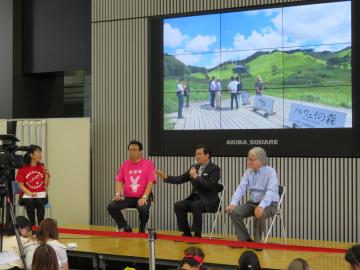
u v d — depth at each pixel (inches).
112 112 419.5
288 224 358.9
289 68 359.6
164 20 398.9
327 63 349.7
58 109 498.9
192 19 389.1
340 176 345.7
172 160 393.7
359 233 340.5
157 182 399.5
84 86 496.7
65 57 469.1
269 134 363.9
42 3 477.7
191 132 387.5
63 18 470.3
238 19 374.6
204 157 319.9
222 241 250.1
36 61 479.2
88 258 328.8
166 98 397.4
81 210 419.5
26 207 370.0
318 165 351.3
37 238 237.9
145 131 406.0
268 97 365.1
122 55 416.2
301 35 356.8
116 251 301.3
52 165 429.4
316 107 352.2
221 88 378.9
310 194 353.4
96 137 425.1
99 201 422.6
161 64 399.5
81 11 463.5
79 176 421.1
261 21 367.9
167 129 395.9
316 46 352.8
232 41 376.5
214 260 271.6
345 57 344.8
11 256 240.1
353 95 342.0
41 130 432.5
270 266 259.9
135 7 411.5
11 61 473.1
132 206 340.2
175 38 394.9
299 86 356.5
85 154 419.2
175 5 396.2
